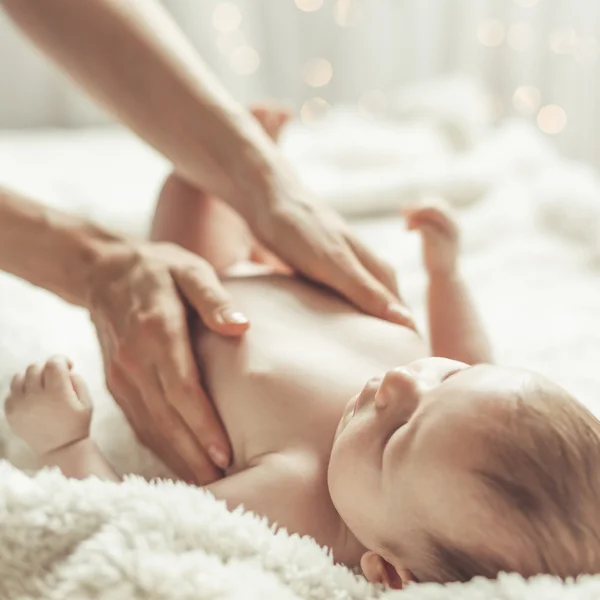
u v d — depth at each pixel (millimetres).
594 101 2344
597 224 1542
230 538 597
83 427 761
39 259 889
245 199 935
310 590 590
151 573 551
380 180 1677
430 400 626
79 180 1676
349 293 895
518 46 2383
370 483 632
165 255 879
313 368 807
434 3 2434
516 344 1129
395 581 640
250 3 2379
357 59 2463
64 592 562
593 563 562
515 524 563
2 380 894
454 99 2131
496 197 1678
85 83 972
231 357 823
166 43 974
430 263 989
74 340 1014
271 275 950
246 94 2420
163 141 963
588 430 596
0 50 2293
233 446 786
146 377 789
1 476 639
